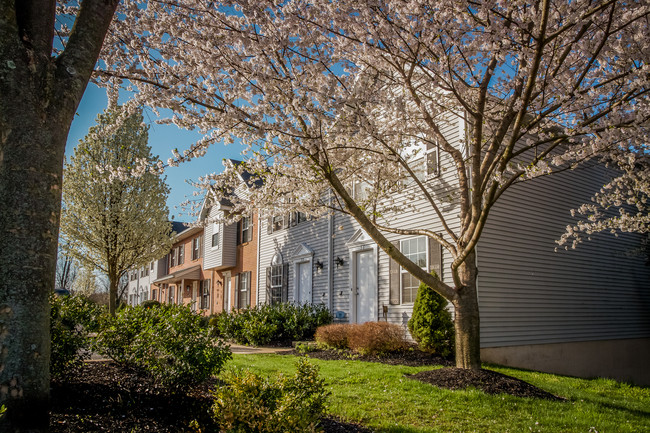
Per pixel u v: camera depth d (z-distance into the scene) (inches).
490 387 237.5
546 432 180.9
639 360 494.0
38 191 114.3
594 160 480.4
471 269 273.6
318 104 214.5
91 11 131.1
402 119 273.7
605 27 239.8
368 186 464.8
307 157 244.8
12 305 107.5
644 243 518.9
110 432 151.6
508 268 375.2
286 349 429.1
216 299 874.1
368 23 207.5
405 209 432.5
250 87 220.4
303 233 605.9
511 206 388.8
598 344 445.4
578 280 440.5
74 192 489.7
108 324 240.5
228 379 155.2
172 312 232.2
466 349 263.9
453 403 211.9
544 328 394.6
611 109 233.9
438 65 232.1
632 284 511.5
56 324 212.1
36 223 113.0
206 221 354.6
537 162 241.3
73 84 124.7
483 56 267.3
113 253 507.8
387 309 438.0
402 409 203.0
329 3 212.1
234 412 132.5
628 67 238.7
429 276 263.6
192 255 1018.7
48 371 113.1
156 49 216.7
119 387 204.7
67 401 178.9
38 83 117.9
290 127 207.2
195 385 209.6
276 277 658.2
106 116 506.6
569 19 186.2
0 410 86.6
